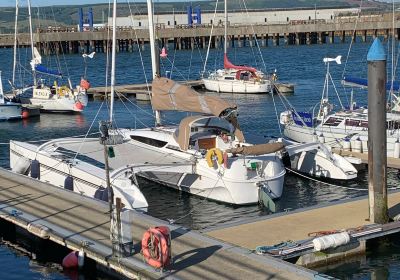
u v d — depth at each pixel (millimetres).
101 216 17312
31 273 15805
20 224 17094
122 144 24016
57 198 19172
